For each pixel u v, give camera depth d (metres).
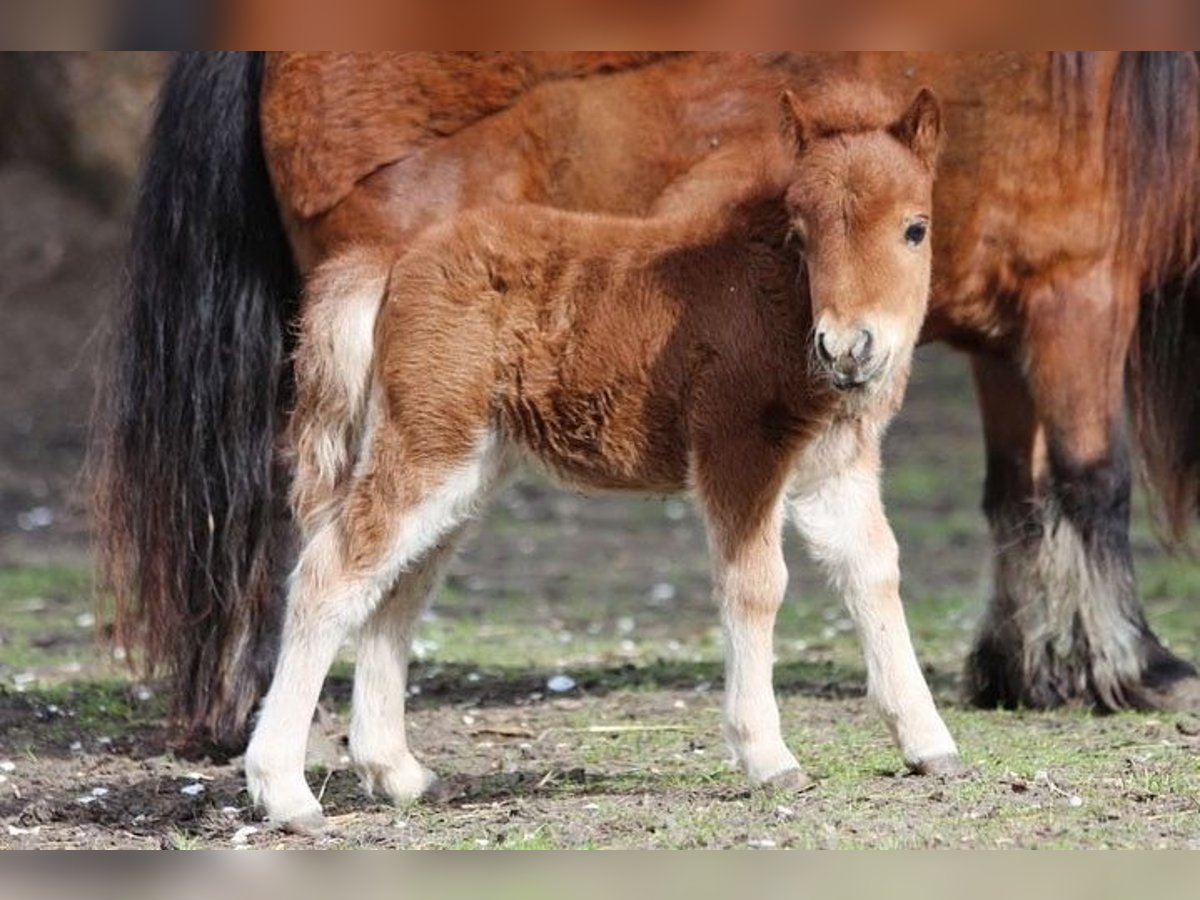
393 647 10.14
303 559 9.67
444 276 9.68
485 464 9.77
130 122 33.12
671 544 21.34
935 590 18.42
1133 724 12.06
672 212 11.28
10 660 15.38
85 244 32.56
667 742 11.89
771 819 9.26
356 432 9.93
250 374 11.91
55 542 21.02
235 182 11.98
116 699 13.70
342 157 11.84
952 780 9.93
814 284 8.97
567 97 11.98
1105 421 12.48
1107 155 12.32
